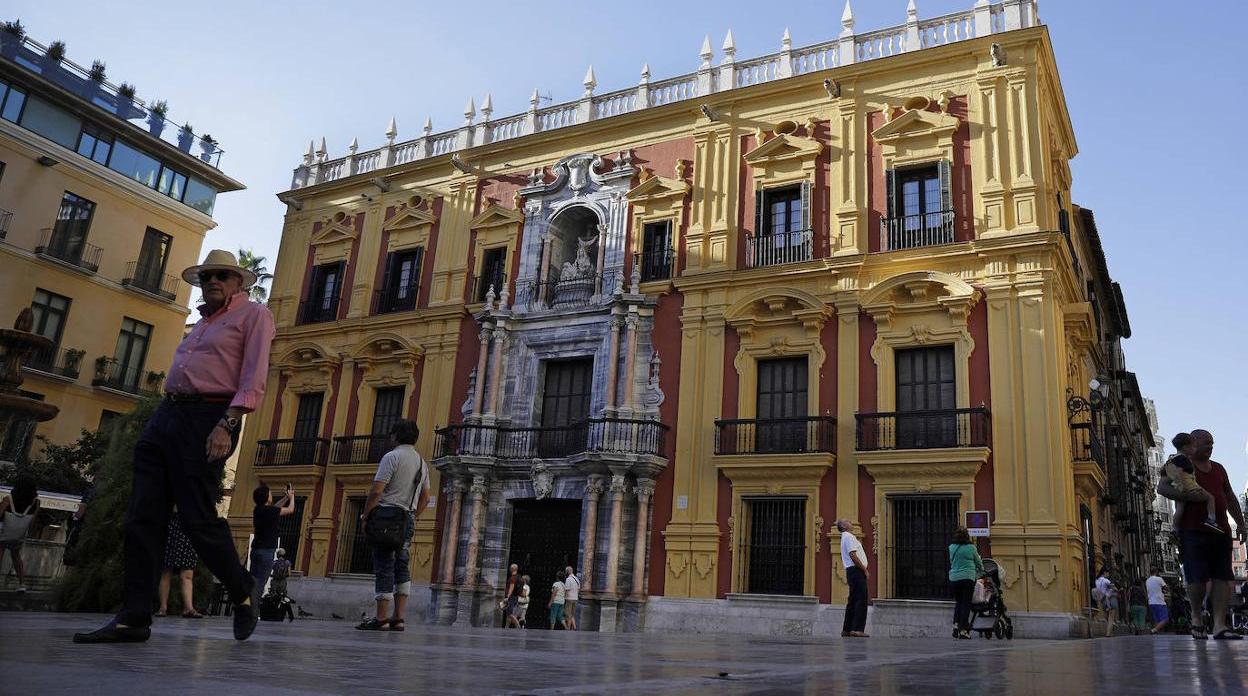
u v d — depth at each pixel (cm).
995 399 1973
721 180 2470
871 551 1992
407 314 2784
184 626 688
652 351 2409
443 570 2408
